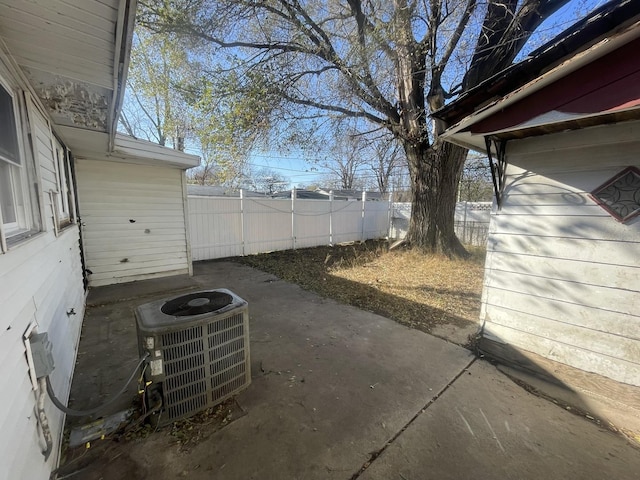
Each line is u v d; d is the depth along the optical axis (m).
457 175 7.49
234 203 7.94
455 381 2.51
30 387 1.36
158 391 1.91
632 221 1.99
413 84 6.63
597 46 1.52
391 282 5.67
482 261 7.30
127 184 5.23
